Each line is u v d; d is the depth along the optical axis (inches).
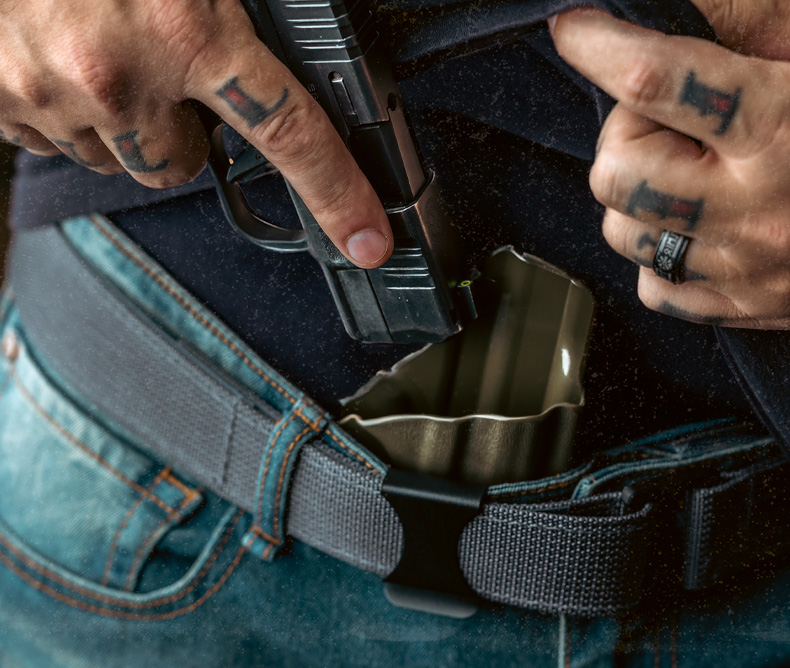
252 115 19.9
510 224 23.9
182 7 18.6
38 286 31.6
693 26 16.8
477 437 26.2
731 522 24.9
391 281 24.0
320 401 28.2
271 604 30.2
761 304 20.0
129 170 23.3
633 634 26.7
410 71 20.7
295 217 26.3
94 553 31.9
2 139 24.8
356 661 29.5
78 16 19.2
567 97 20.6
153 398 30.0
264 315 27.7
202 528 30.8
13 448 33.6
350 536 27.6
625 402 25.9
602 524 24.5
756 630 26.2
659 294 22.1
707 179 17.7
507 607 27.2
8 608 33.2
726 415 25.9
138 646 32.2
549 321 24.9
